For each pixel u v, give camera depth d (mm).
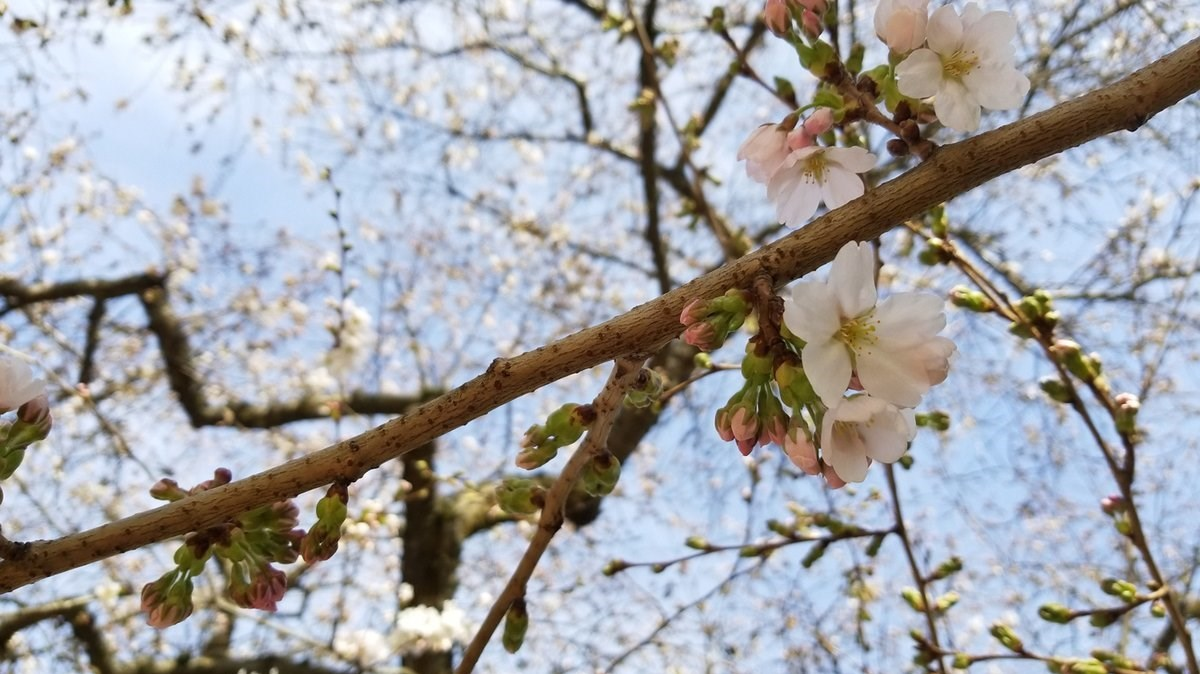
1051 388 476
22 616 1150
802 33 365
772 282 315
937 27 341
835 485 314
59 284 1501
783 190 368
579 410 349
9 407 342
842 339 309
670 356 1444
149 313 1547
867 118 352
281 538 359
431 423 321
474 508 1488
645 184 1488
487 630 365
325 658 1214
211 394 1582
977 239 1348
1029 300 472
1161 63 321
